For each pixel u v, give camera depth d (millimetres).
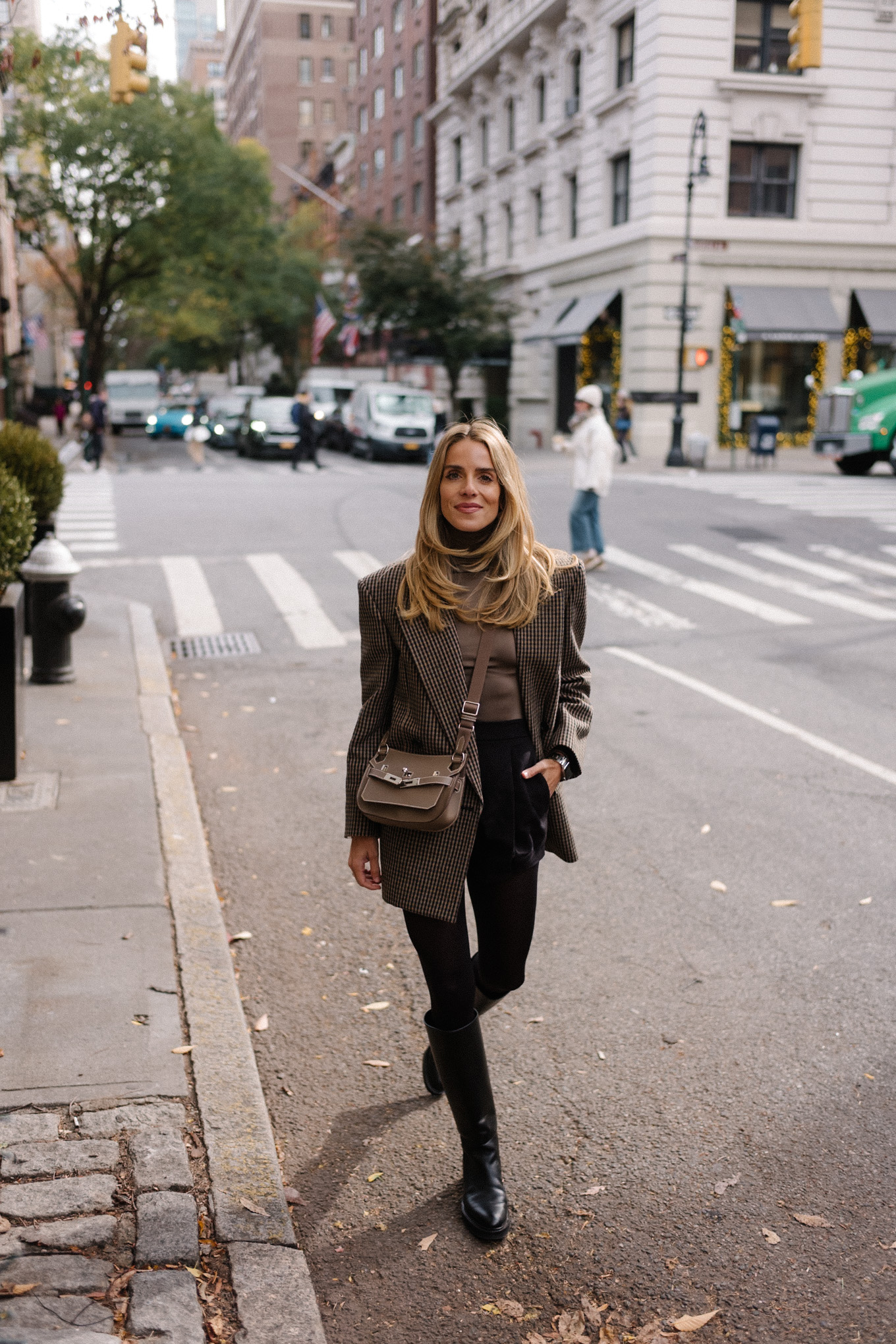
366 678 2881
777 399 31641
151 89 42531
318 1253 2779
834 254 30625
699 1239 2826
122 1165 2898
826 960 4305
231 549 13891
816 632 9883
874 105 30266
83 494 19203
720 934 4523
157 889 4605
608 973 4207
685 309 26984
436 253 40062
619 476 23688
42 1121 3066
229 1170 2930
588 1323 2566
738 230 29938
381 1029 3822
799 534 14883
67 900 4480
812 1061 3625
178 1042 3486
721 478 23172
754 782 6289
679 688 8195
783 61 29812
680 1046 3715
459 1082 2900
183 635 10000
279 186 88000
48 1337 2311
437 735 2764
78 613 7852
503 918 2939
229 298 52812
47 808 5508
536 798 2844
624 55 31281
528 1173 3088
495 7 40375
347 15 88875
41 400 61125
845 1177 3061
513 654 2770
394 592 2793
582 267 33969
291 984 4129
